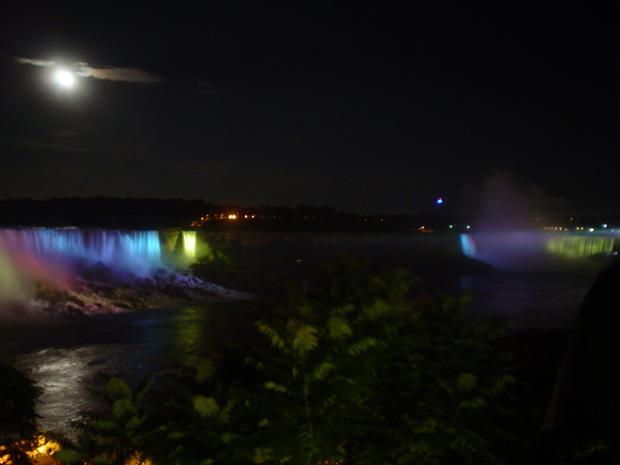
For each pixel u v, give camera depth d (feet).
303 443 13.50
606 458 12.73
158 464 13.73
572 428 13.73
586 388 13.92
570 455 13.14
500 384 16.87
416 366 16.79
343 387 14.51
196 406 13.65
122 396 15.93
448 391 15.71
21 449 19.93
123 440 14.58
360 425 14.56
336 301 19.86
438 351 18.53
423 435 14.55
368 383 15.40
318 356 15.23
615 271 15.07
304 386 14.26
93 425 15.52
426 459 14.73
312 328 15.06
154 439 14.10
